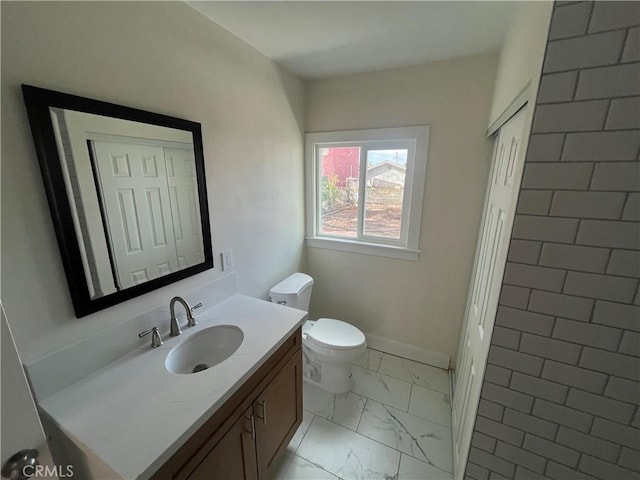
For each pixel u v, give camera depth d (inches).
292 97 80.9
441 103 71.7
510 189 41.2
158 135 45.4
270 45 62.8
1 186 30.2
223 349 52.3
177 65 47.6
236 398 39.8
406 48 63.5
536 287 34.7
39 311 34.1
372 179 87.2
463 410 56.2
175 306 52.0
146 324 46.7
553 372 35.9
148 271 46.4
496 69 65.0
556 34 28.6
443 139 73.4
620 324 31.5
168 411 33.4
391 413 70.5
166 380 38.5
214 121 56.2
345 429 65.9
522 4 42.6
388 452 60.3
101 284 39.8
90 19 35.8
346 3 46.8
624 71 27.0
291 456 59.3
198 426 32.5
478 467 44.0
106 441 29.7
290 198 86.3
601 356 33.1
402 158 81.9
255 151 68.8
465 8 47.8
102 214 39.2
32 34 31.0
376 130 80.0
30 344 33.6
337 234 97.0
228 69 57.9
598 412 34.5
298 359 56.6
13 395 24.0
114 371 40.3
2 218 30.5
